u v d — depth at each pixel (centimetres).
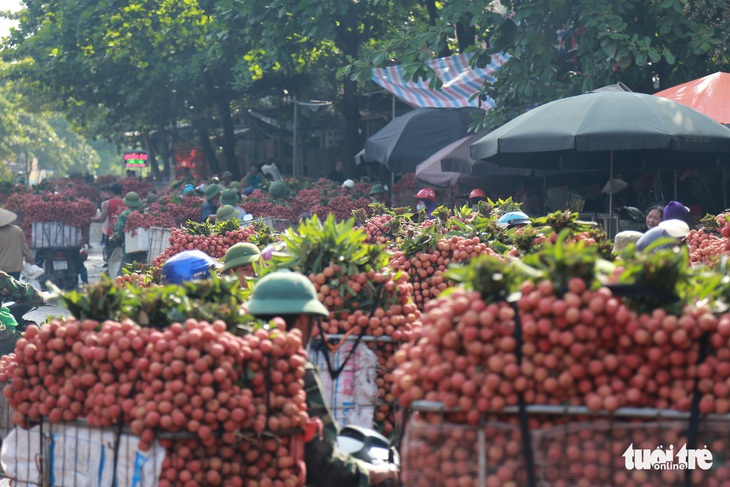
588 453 724
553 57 3578
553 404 722
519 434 723
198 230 2389
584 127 2273
